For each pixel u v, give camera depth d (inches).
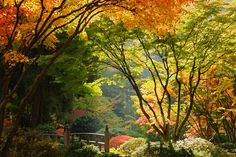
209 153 532.7
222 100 808.9
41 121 907.4
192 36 560.1
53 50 746.2
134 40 596.1
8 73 355.9
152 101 735.7
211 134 923.4
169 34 535.5
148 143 523.5
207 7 541.6
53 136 795.4
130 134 1173.7
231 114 819.4
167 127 602.5
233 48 588.7
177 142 583.8
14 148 499.5
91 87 667.4
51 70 717.3
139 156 513.3
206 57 593.0
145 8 323.0
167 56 584.1
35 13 349.4
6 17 324.2
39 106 895.7
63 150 566.9
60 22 368.8
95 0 335.3
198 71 621.9
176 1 327.6
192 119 852.6
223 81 730.8
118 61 616.1
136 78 649.0
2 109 342.0
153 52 627.2
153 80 620.7
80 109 1131.9
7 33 338.0
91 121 1025.5
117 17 367.6
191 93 626.5
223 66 647.1
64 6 352.2
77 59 582.9
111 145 900.0
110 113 1330.0
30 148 515.8
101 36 559.2
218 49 591.5
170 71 652.1
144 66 625.3
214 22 554.6
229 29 575.2
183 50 567.2
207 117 808.9
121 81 663.1
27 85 831.1
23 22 371.2
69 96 978.1
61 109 974.4
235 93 817.5
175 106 746.8
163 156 494.9
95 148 577.6
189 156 496.4
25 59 332.5
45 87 911.7
